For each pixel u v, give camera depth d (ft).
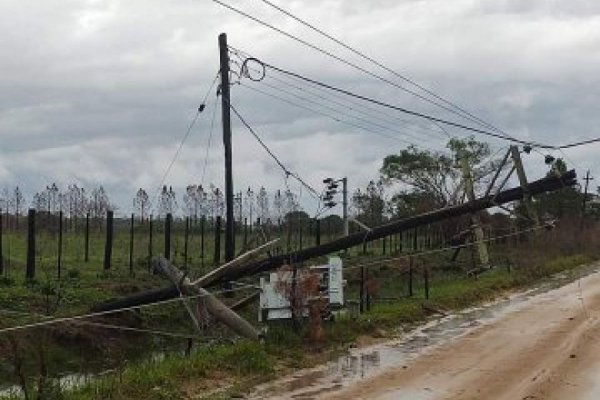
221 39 69.21
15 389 38.06
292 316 47.96
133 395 32.89
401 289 86.33
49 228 134.82
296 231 132.36
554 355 44.93
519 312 67.31
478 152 169.17
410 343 50.34
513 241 148.77
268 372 39.37
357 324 53.52
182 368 37.22
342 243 66.49
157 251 115.96
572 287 90.84
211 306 48.44
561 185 75.10
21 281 69.26
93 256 104.53
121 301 57.52
